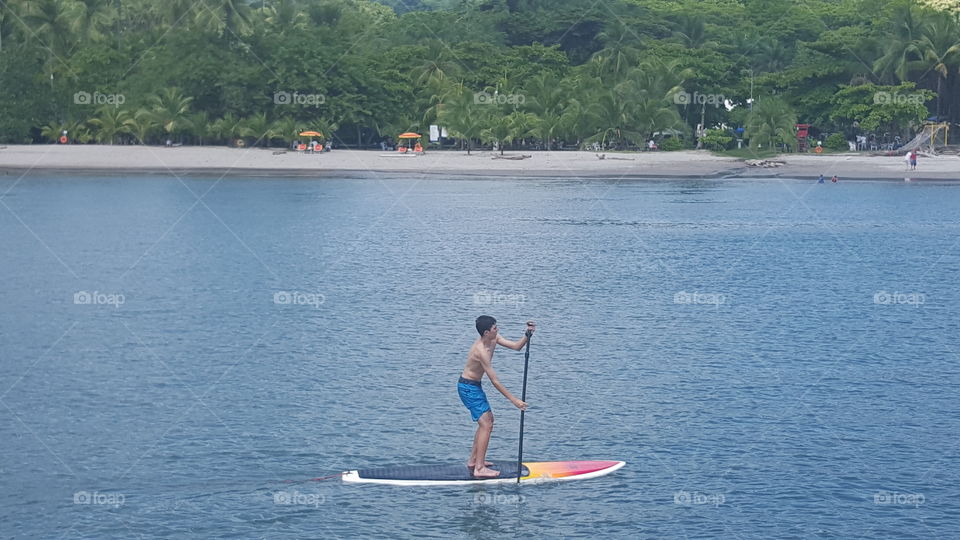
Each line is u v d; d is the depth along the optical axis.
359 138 116.81
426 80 119.19
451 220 61.12
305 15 134.12
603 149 111.56
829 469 18.08
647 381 23.88
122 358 25.92
